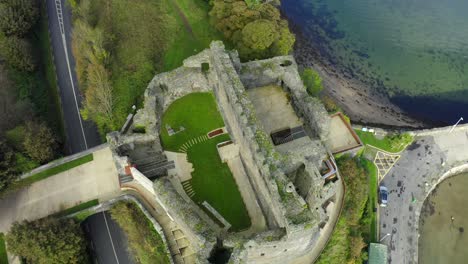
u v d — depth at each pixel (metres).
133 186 46.94
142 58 62.09
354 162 52.03
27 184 48.41
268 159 39.19
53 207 46.38
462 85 73.06
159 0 71.06
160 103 51.41
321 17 84.06
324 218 43.62
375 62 76.44
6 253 43.91
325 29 81.94
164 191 41.00
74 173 49.12
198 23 68.12
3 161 46.47
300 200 36.47
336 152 50.62
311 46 78.81
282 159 39.78
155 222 44.31
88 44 60.31
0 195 46.09
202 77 52.44
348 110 67.50
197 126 51.03
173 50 64.44
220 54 47.09
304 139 49.56
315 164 42.91
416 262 50.12
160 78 50.47
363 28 81.88
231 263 34.78
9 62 60.72
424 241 53.16
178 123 51.34
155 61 62.66
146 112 47.75
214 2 63.50
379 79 74.00
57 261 41.41
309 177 40.09
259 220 43.22
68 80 63.56
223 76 44.56
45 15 73.25
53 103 61.66
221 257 38.19
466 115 69.50
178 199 40.34
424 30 81.12
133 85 58.59
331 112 55.81
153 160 47.53
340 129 53.59
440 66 75.50
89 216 49.56
